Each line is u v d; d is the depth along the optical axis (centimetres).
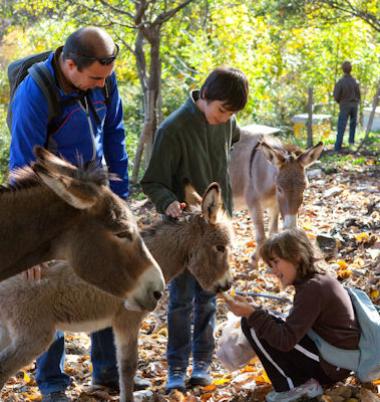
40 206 345
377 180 1248
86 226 346
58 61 417
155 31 1284
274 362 417
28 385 537
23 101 413
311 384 411
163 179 479
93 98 438
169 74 2045
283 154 776
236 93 452
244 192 851
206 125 479
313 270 411
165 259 462
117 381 507
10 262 347
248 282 752
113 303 442
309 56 2092
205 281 454
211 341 503
